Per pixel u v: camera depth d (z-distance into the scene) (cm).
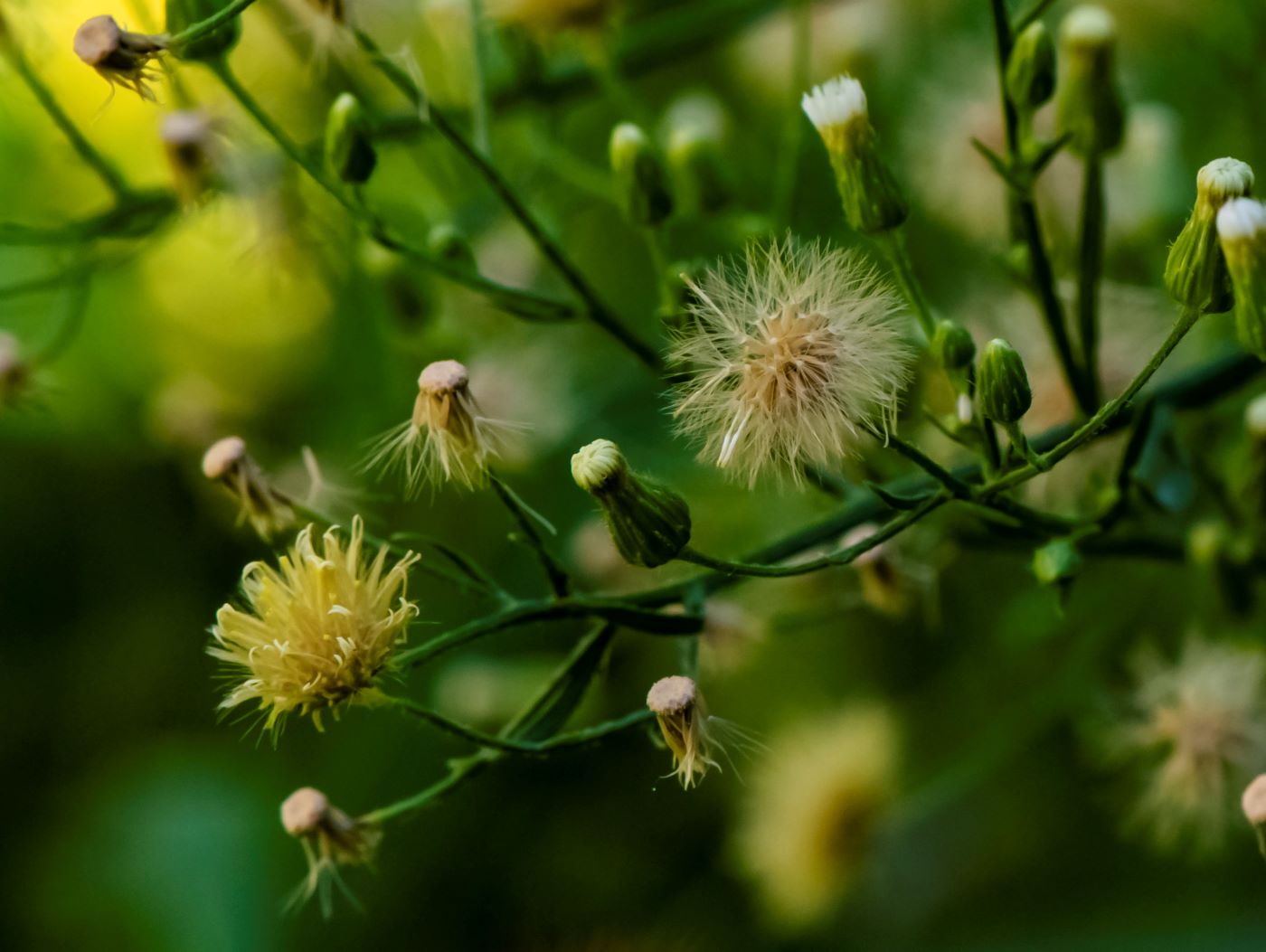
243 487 20
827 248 19
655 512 19
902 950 26
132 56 19
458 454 19
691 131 22
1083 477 22
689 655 20
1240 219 18
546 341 25
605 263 26
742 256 22
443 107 23
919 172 24
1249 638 22
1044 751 26
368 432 26
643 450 25
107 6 22
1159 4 25
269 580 19
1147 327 23
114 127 26
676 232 25
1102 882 26
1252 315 18
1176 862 26
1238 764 22
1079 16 21
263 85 23
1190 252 19
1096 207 21
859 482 21
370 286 24
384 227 21
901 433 20
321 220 22
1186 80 25
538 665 26
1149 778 23
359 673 19
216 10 20
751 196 24
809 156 24
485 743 19
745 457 19
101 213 22
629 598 20
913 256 24
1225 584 21
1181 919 25
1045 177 23
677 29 24
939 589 26
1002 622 25
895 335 19
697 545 24
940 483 19
